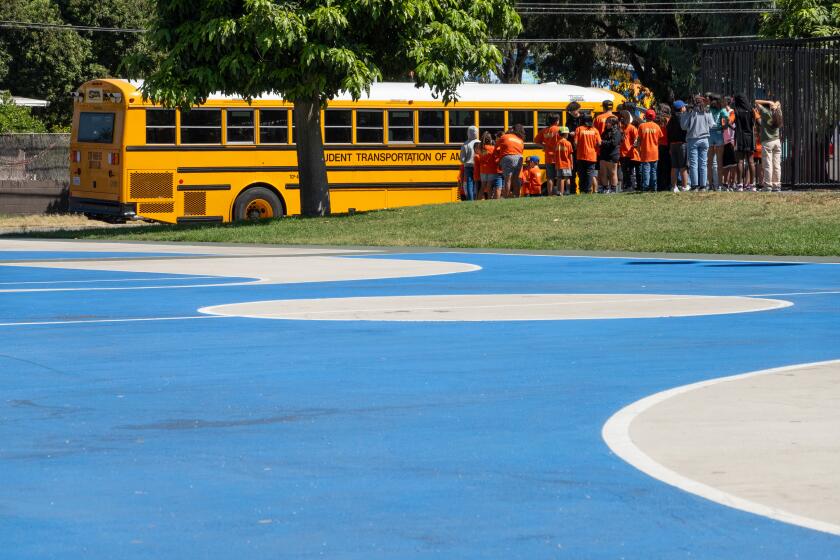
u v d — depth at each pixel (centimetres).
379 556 557
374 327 1366
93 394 959
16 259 2538
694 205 3028
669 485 667
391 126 3853
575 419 847
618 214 3003
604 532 589
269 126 3738
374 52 3462
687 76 5912
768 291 1762
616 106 4125
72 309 1572
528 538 580
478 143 3719
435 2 3425
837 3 4497
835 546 563
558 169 3531
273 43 3250
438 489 666
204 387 988
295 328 1361
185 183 3650
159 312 1530
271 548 568
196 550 566
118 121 3612
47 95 7094
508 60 7056
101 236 3297
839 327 1338
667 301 1628
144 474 703
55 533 592
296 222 3325
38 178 4953
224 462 730
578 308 1548
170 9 3366
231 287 1883
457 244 2781
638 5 5975
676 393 940
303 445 775
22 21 6925
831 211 2839
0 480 690
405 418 857
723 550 559
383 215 3306
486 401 918
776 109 3153
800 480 674
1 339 1284
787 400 905
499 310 1529
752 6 5744
